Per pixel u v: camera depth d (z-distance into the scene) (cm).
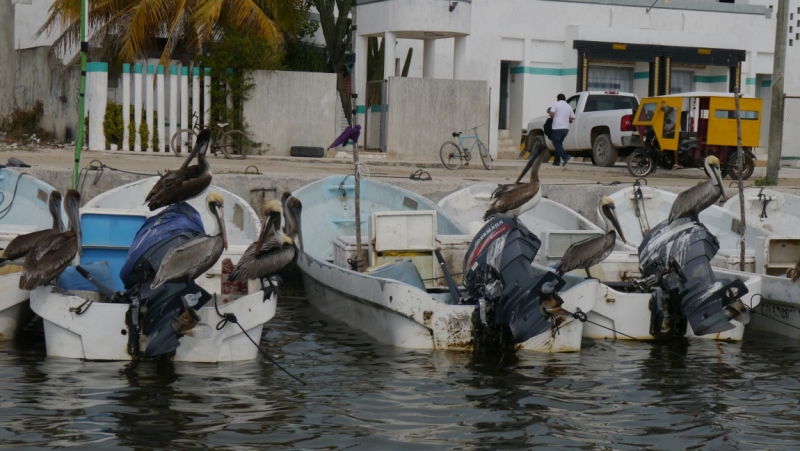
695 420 837
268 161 2106
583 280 1141
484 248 1048
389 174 1961
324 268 1227
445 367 988
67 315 963
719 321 1088
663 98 2181
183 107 2261
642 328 1144
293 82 2333
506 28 2995
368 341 1097
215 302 965
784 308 1195
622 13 3120
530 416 836
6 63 2680
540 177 2030
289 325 1184
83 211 1184
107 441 744
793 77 3247
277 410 833
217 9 2202
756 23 3209
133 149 2238
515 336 1023
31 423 779
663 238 1145
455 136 2275
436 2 2544
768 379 978
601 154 2448
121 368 948
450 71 2967
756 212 1627
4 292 1035
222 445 744
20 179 1452
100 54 2389
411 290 1036
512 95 3098
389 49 2602
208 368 962
